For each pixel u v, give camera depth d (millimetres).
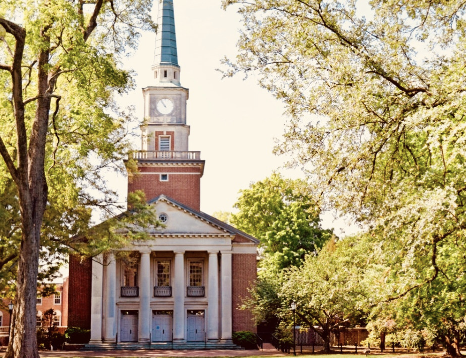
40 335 53375
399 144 18812
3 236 32594
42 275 40938
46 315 61688
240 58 19266
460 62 17469
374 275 24578
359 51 17484
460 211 15891
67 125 29344
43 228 34938
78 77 23672
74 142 29672
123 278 56125
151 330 55594
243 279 56812
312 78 17875
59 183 30938
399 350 44375
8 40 25969
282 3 19125
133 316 55938
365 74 17656
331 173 17781
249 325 55875
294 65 18828
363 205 18016
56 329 57594
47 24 22547
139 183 60156
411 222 15750
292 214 66812
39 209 25234
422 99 17172
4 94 26734
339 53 17609
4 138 28906
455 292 20531
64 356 41969
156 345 53875
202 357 40250
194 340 56312
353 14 18781
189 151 61094
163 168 60438
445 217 15156
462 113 15828
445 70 18266
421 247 15641
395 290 20562
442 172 17578
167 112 62188
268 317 51531
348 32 18641
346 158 17609
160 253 57094
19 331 23844
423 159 19312
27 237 24500
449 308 21516
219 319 56062
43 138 25641
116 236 37625
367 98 17031
